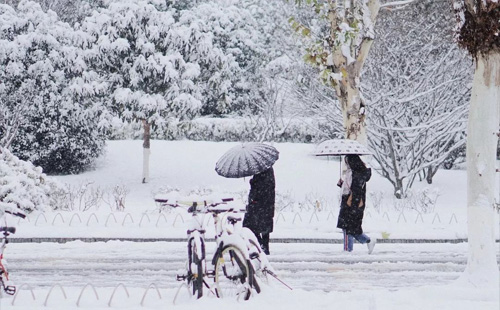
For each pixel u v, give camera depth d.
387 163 39.25
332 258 20.25
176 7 58.22
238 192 32.28
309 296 13.23
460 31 13.91
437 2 40.88
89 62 44.56
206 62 45.88
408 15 41.16
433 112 38.69
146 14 44.44
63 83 46.97
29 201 27.41
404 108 39.12
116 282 16.36
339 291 14.86
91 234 23.34
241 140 56.62
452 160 48.66
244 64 59.62
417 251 21.70
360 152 21.03
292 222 26.34
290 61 51.47
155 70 43.75
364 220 27.42
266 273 14.31
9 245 22.25
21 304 12.71
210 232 23.56
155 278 16.94
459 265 19.16
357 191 20.94
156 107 43.75
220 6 60.31
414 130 39.53
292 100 51.06
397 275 17.56
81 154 47.72
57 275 17.30
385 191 41.75
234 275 13.33
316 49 28.91
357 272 17.97
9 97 45.94
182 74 44.62
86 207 31.64
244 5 62.91
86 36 44.41
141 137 57.66
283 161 50.00
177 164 49.94
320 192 42.62
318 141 47.22
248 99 59.16
